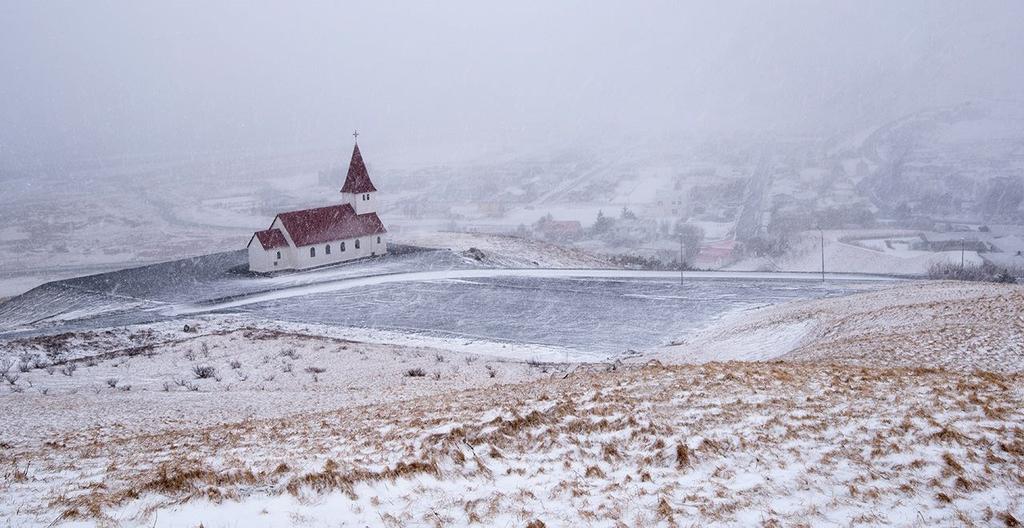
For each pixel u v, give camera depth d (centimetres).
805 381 1673
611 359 4225
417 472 1094
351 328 5456
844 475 1036
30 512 988
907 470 1036
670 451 1158
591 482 1070
